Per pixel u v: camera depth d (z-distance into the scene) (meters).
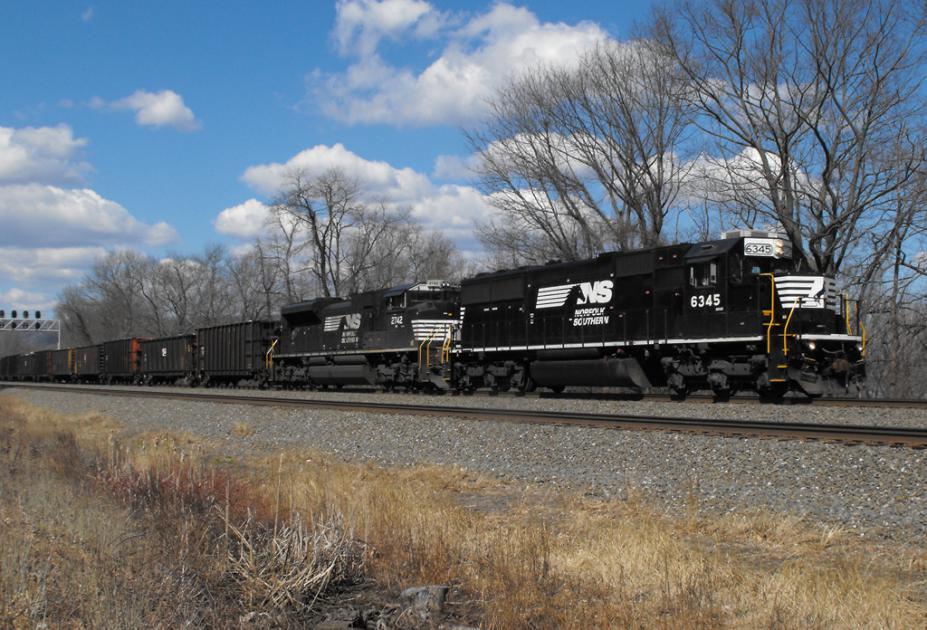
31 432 22.02
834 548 8.54
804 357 21.47
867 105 31.14
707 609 6.46
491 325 29.75
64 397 40.22
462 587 7.40
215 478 11.50
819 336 21.33
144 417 27.44
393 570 7.84
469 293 30.92
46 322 91.25
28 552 7.45
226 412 25.75
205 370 49.28
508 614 6.42
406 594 6.95
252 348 44.19
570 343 26.67
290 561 7.35
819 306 21.75
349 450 17.55
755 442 13.70
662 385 25.59
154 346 56.56
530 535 8.59
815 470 11.91
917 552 8.12
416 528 8.94
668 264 23.92
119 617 5.90
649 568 7.67
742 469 12.45
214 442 20.30
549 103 39.34
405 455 16.41
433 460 15.64
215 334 48.38
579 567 7.83
